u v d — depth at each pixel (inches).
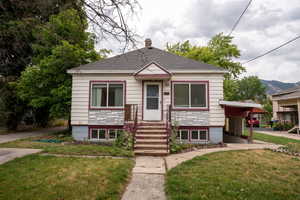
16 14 201.5
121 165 206.1
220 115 390.9
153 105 404.2
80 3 161.6
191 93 401.4
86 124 402.0
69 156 245.9
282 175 185.0
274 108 1144.2
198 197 133.3
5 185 149.3
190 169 197.5
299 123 696.4
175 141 324.8
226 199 131.8
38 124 751.7
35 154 249.8
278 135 624.1
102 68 410.6
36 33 254.2
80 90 408.8
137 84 407.8
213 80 398.9
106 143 367.6
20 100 608.1
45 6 185.5
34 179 162.1
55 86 488.1
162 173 191.5
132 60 449.7
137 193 144.9
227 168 202.4
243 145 370.6
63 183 154.7
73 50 447.2
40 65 466.0
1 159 224.7
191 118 395.5
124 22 163.8
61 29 419.2
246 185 156.3
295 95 757.9
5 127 667.4
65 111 477.4
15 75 596.7
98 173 178.5
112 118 402.3
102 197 133.0
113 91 409.7
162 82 405.7
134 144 301.1
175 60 449.7
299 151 298.4
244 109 411.5
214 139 387.9
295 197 137.9
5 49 253.9
